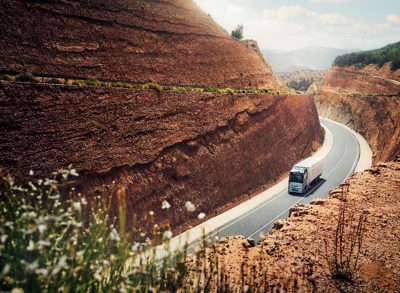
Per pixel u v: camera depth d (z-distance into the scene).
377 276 9.17
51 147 25.28
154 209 29.78
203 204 35.34
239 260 9.96
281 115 59.12
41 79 31.23
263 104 54.94
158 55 49.84
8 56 32.22
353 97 96.56
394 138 52.56
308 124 69.81
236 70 64.12
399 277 9.12
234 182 41.44
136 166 30.36
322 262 10.14
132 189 28.62
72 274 4.43
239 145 44.84
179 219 31.64
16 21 34.81
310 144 67.06
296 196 42.16
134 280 5.09
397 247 11.15
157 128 34.78
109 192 26.72
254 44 90.88
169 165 33.53
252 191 43.94
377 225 13.35
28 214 4.38
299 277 9.05
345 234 12.48
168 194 31.89
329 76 124.06
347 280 8.91
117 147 29.80
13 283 4.17
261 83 68.75
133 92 34.81
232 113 46.84
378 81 93.56
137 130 32.62
